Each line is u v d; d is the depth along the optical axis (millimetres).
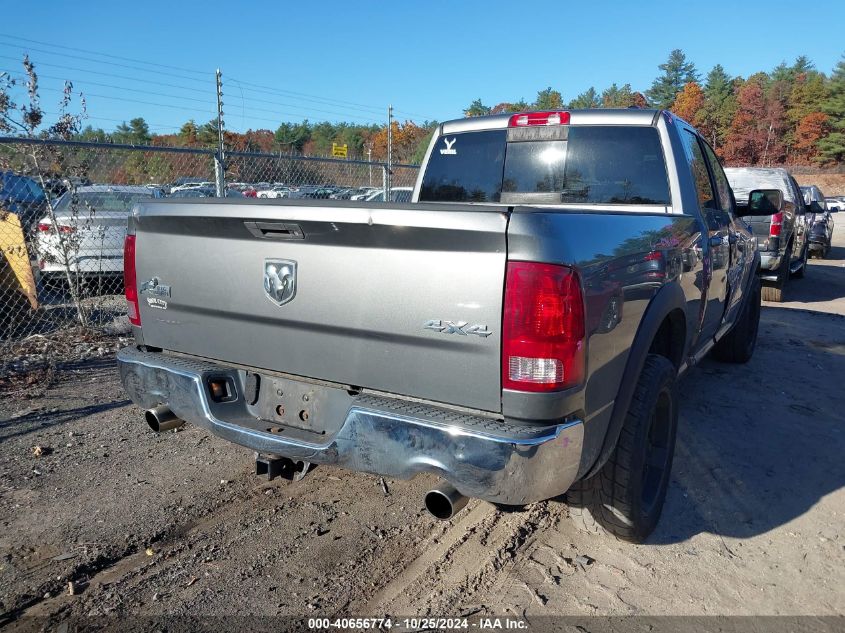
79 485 3654
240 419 2895
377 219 2367
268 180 10688
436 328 2348
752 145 108000
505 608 2666
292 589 2764
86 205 7543
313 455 2604
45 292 7652
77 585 2766
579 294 2291
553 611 2654
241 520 3318
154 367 3066
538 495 2279
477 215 2242
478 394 2322
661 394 3158
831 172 85812
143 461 3980
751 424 4711
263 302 2756
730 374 5945
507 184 4301
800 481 3852
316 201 2572
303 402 2768
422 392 2439
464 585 2807
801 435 4535
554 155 4113
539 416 2252
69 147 6711
